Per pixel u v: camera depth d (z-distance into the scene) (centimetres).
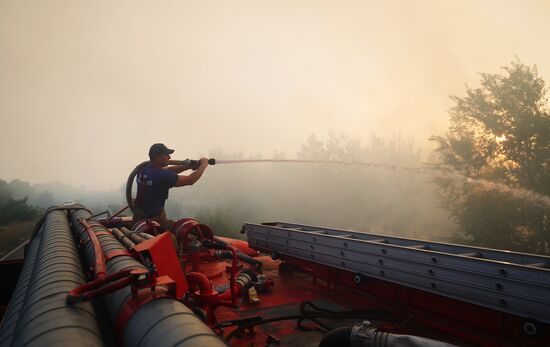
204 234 420
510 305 232
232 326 318
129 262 226
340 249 371
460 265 262
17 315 238
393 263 313
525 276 226
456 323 287
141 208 416
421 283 288
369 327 218
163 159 432
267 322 313
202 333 146
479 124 1587
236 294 369
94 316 178
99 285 175
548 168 1411
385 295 345
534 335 220
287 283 456
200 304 300
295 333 304
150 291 187
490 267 245
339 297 388
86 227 306
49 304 167
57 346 130
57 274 211
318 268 420
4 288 484
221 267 471
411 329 309
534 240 1420
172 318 158
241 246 603
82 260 336
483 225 1538
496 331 260
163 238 241
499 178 1502
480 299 248
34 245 470
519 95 1463
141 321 163
